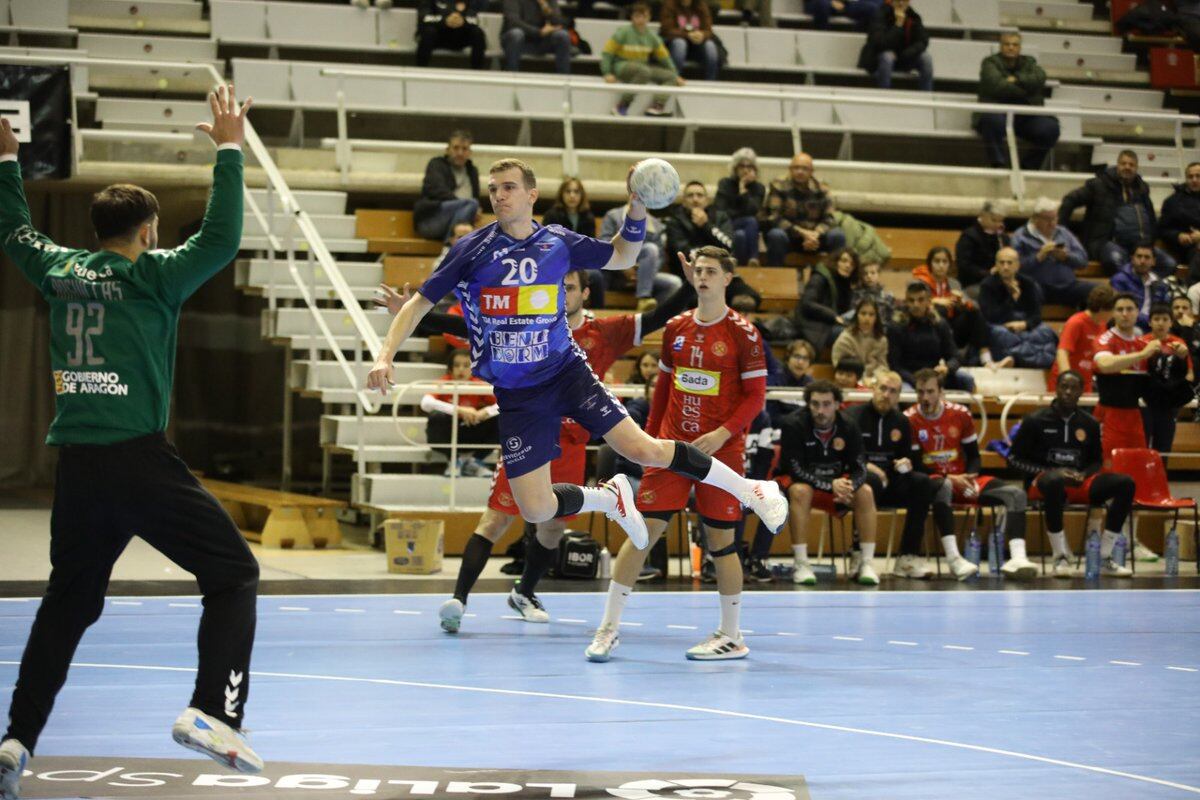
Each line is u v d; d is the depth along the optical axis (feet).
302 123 76.43
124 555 53.62
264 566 51.31
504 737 25.25
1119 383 59.26
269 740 24.68
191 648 34.09
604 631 34.14
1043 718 27.91
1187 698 30.32
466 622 40.04
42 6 78.69
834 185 82.84
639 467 51.96
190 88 79.05
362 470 58.13
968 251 75.36
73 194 75.56
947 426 55.83
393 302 27.35
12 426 77.56
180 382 80.38
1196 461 67.72
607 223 68.80
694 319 35.65
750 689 30.55
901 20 88.79
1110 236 79.66
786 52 90.43
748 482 31.04
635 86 78.02
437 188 70.74
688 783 21.95
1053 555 56.39
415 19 84.07
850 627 40.52
